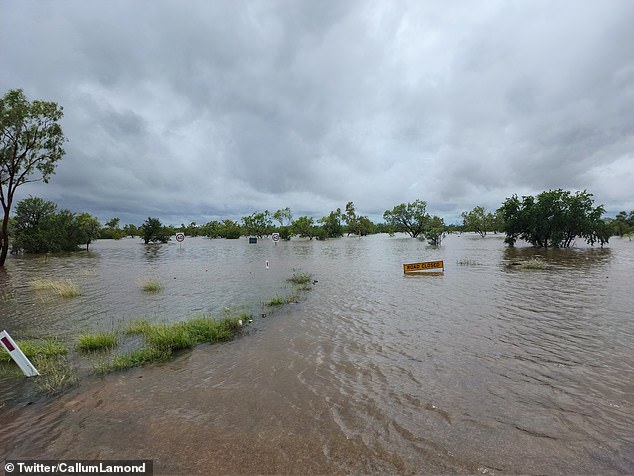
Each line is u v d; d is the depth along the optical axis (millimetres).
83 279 19562
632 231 79812
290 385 6008
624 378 6043
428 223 74562
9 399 5602
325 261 29219
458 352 7480
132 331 9242
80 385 6102
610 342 7914
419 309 11578
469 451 4090
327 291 15242
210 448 4219
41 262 30484
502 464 3855
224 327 9328
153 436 4508
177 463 3943
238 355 7535
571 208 37875
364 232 97312
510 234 42562
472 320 10047
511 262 25609
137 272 22750
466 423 4707
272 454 4078
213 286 16859
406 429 4586
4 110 24578
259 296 14266
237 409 5184
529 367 6594
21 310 12016
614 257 28625
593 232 38312
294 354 7562
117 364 6867
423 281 17594
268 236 91000
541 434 4426
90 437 4512
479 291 14523
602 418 4781
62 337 8992
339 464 3881
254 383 6109
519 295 13492
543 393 5543
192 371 6688
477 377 6195
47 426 4793
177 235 43531
